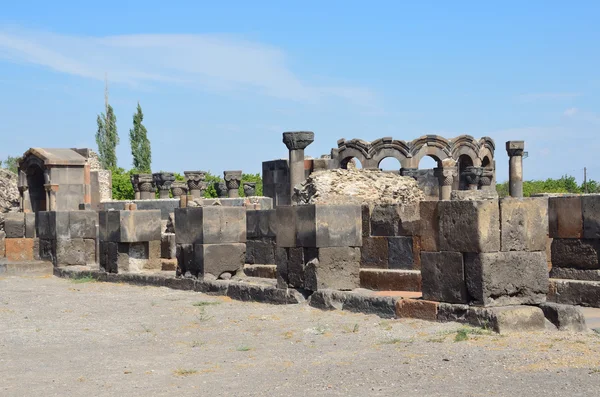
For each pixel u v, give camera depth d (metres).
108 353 12.59
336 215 16.98
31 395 9.94
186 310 17.09
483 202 12.90
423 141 44.66
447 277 13.44
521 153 45.38
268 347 12.60
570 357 10.31
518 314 12.55
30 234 29.89
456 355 10.78
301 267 17.16
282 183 41.84
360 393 9.05
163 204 44.81
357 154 44.72
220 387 9.90
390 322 13.95
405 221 18.50
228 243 20.86
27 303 19.08
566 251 17.11
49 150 39.75
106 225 24.50
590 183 65.06
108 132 81.81
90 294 20.86
